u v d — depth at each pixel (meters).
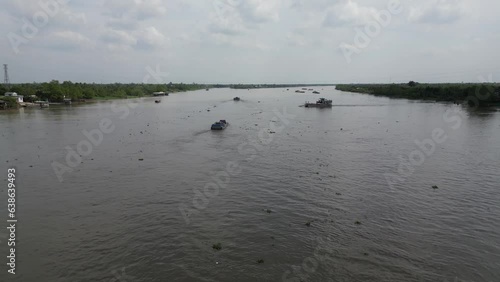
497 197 32.09
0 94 162.88
